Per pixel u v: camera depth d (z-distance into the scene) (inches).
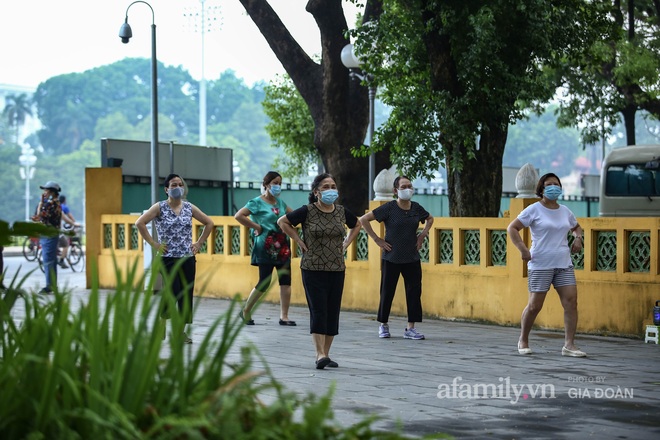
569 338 884.0
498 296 1164.5
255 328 1103.6
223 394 321.1
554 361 848.3
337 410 611.2
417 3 1418.6
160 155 2180.1
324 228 801.6
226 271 1528.1
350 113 1872.5
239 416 316.8
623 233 1046.4
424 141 1434.5
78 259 2459.4
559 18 1423.5
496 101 1380.4
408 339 1015.6
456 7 1378.0
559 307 1090.7
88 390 313.0
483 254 1183.6
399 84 1536.7
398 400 650.2
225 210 2369.6
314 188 815.1
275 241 1115.3
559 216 874.8
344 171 1868.8
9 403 325.7
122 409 320.2
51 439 318.0
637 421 584.7
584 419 589.3
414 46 1469.0
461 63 1374.3
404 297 1270.9
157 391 335.9
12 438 323.9
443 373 775.1
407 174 1464.1
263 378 736.3
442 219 1227.9
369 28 1497.3
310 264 799.7
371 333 1073.5
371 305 1318.9
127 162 2085.4
